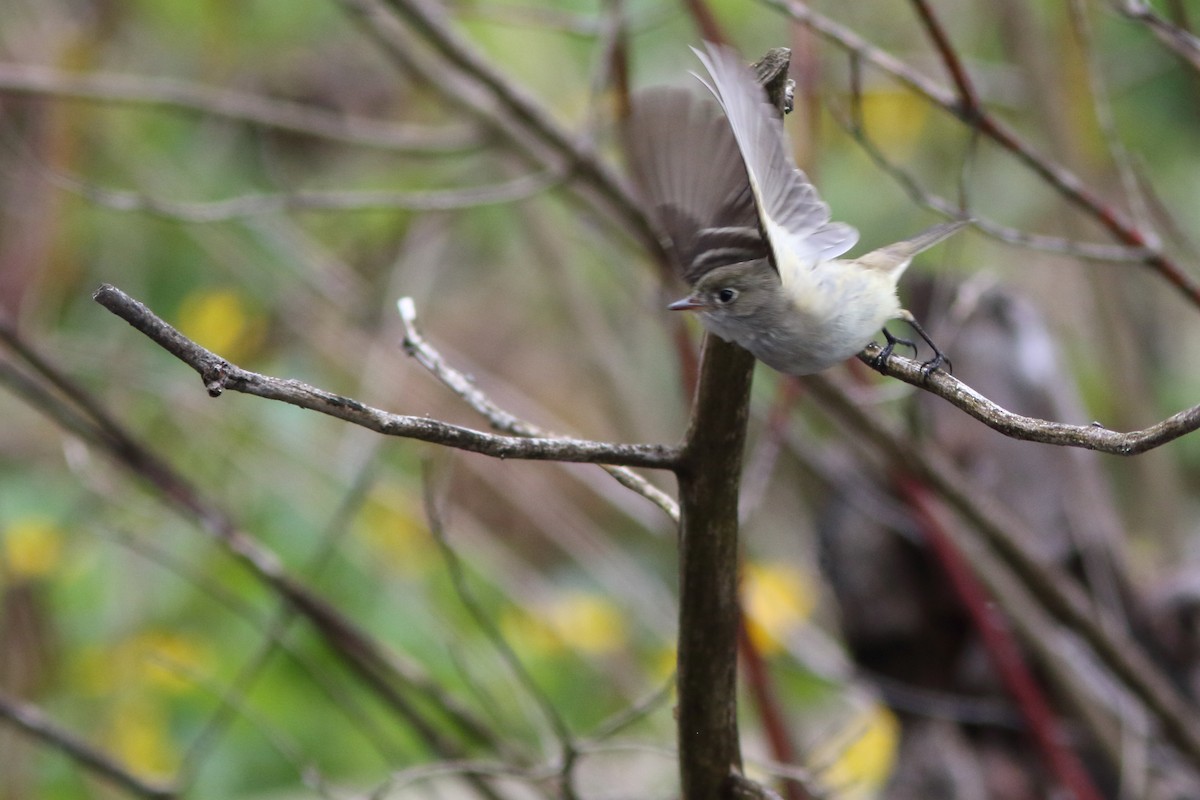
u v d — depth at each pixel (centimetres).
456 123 1377
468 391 522
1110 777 931
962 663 930
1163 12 1219
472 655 1060
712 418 442
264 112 1023
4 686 1045
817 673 976
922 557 928
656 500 509
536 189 895
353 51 1366
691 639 473
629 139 833
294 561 1083
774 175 442
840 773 1055
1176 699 859
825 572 970
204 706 1030
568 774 670
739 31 1253
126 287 1272
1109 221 763
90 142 1252
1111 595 941
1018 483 972
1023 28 1135
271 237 1184
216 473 1134
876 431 838
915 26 1333
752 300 510
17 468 1141
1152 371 1359
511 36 1305
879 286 546
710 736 485
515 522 1487
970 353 969
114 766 826
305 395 398
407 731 1052
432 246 1284
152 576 1078
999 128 751
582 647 1116
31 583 1066
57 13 1281
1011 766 917
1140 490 1184
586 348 1281
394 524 1154
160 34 1353
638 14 1023
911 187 748
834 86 1208
